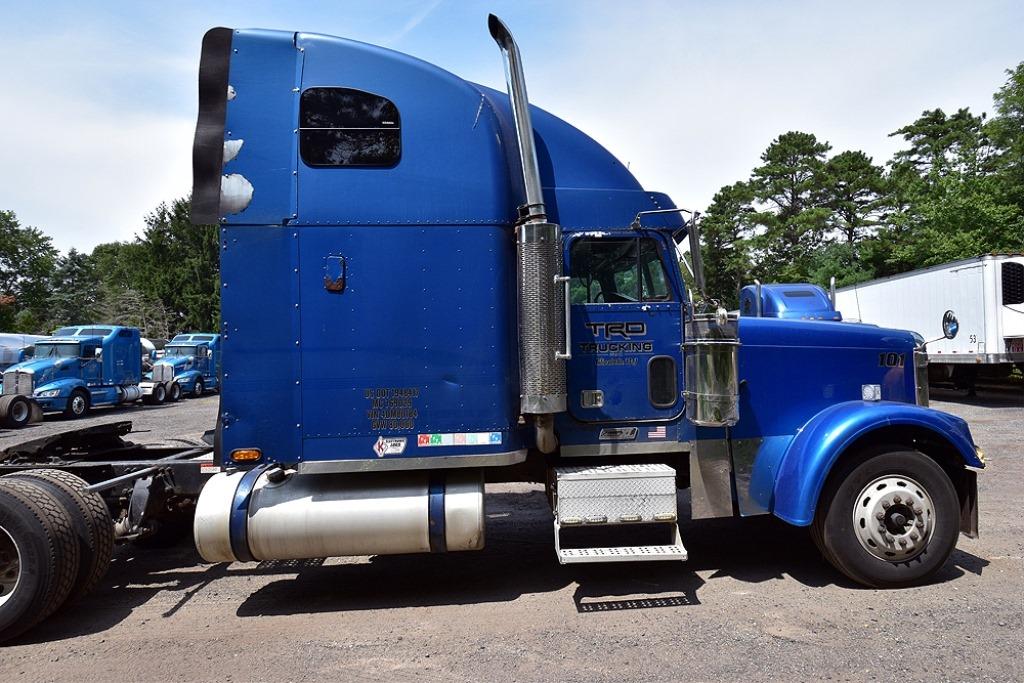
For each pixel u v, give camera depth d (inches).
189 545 245.1
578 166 190.9
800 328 197.0
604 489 171.5
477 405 167.5
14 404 673.6
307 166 165.6
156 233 2112.5
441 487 171.3
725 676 130.7
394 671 137.9
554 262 168.9
